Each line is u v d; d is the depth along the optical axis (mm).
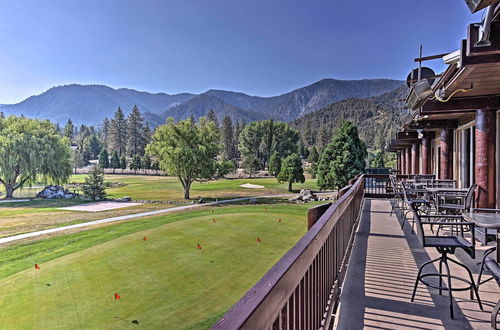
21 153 31000
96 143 97125
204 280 7430
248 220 15344
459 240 2562
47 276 8203
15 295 7035
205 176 31656
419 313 2438
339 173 26750
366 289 2930
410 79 7344
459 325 2240
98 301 6504
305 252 1415
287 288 1102
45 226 17469
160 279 7559
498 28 2539
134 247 10547
